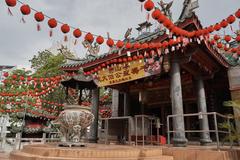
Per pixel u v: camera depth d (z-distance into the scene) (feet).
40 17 21.15
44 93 50.67
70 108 25.94
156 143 39.40
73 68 50.31
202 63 41.09
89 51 51.67
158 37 34.71
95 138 46.24
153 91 56.18
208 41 32.09
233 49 33.04
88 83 29.50
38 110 80.59
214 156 22.56
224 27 25.31
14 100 73.15
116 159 18.42
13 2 19.04
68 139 26.05
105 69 46.42
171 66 35.99
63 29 22.93
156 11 23.45
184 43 28.99
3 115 88.99
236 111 35.94
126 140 40.88
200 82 44.09
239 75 42.52
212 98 50.62
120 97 60.64
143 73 39.24
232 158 23.54
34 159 18.74
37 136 82.48
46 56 99.76
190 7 33.99
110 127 40.81
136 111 58.08
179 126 31.76
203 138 39.17
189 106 51.83
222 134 45.93
